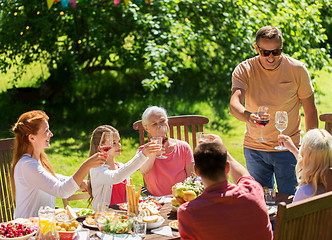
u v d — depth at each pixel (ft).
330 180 8.69
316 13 28.63
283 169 12.78
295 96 12.79
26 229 8.93
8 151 12.54
